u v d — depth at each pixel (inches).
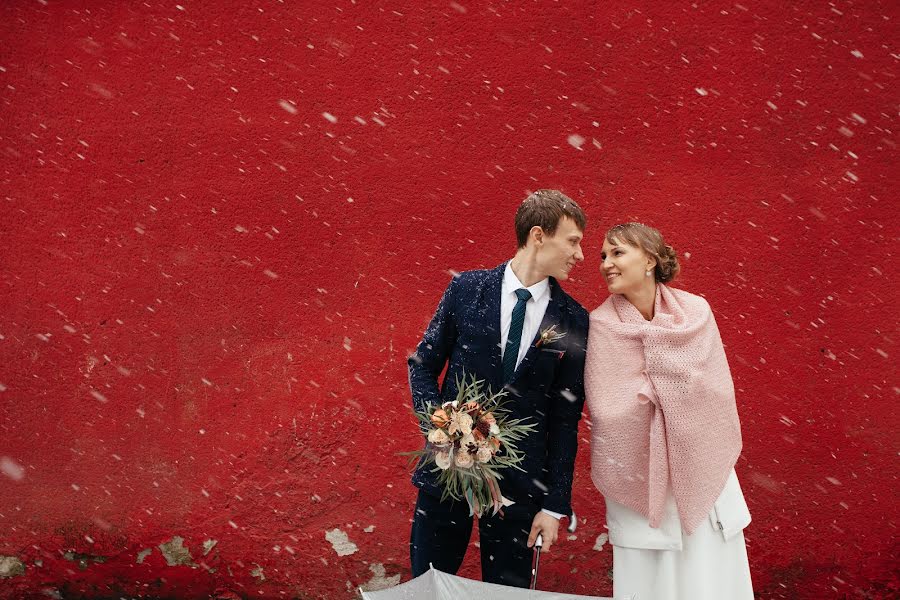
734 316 157.9
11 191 163.2
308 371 161.2
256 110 163.0
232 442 160.7
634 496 115.4
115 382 161.8
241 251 162.4
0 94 163.8
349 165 162.2
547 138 160.6
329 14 163.0
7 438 161.5
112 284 162.7
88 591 159.8
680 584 115.6
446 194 161.2
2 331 162.4
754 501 156.6
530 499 114.5
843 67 158.9
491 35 161.8
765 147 159.2
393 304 161.0
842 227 157.9
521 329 113.3
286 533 159.2
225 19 163.8
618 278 118.0
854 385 156.6
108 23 164.2
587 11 160.9
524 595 80.9
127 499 160.4
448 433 105.2
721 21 160.1
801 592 155.3
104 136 163.6
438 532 116.0
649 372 113.2
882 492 155.6
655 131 159.9
